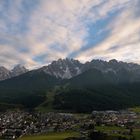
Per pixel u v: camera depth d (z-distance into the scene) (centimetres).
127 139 19700
